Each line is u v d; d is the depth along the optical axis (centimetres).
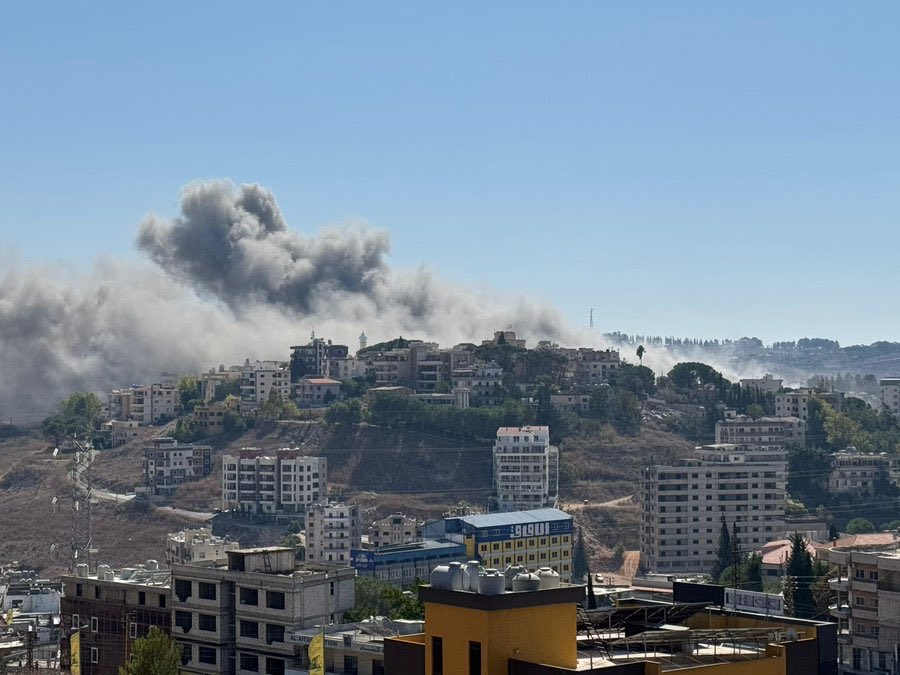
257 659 19912
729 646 10119
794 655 9856
